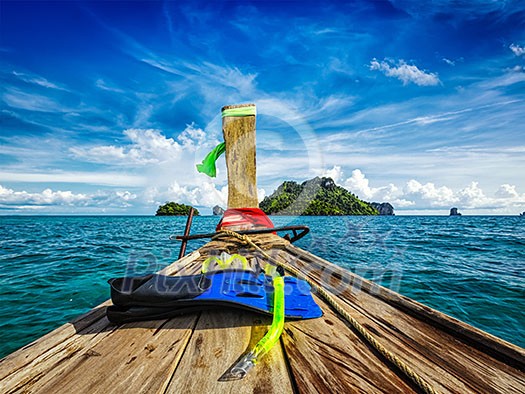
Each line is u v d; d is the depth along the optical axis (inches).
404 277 286.0
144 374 47.0
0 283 282.8
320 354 52.7
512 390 43.4
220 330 61.7
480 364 49.9
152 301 66.2
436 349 54.7
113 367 49.1
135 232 872.9
